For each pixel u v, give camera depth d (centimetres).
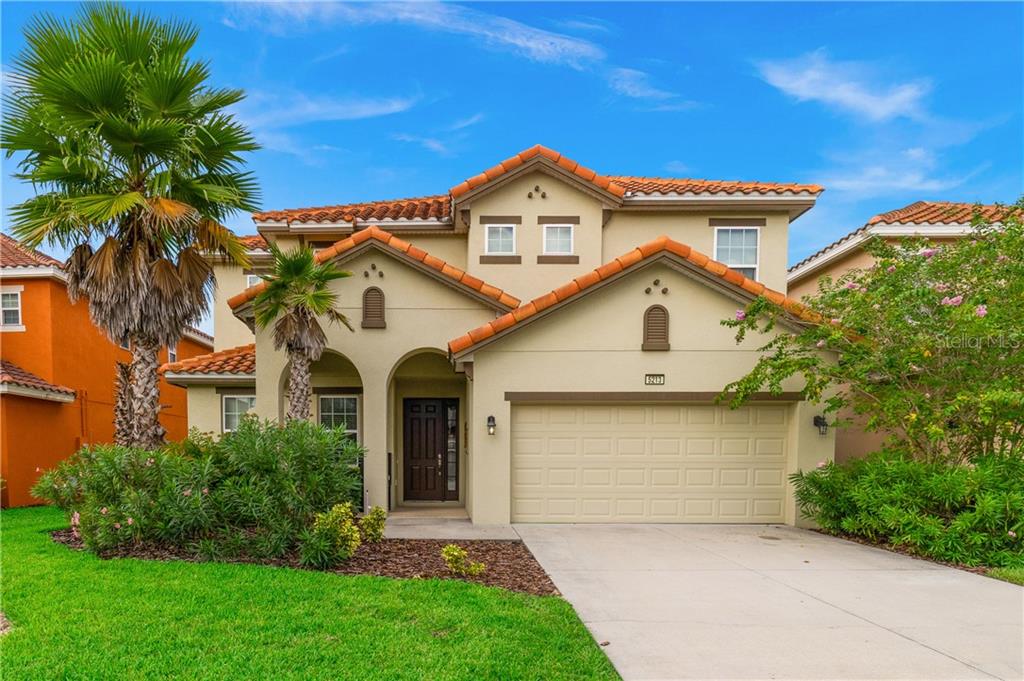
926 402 970
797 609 632
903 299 980
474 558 844
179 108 998
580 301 1159
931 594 691
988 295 952
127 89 945
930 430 930
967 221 1415
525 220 1436
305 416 1073
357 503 1228
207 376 1438
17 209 955
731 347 1165
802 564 829
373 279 1241
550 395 1152
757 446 1177
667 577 754
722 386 1162
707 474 1173
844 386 1157
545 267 1433
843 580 747
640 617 600
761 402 1172
